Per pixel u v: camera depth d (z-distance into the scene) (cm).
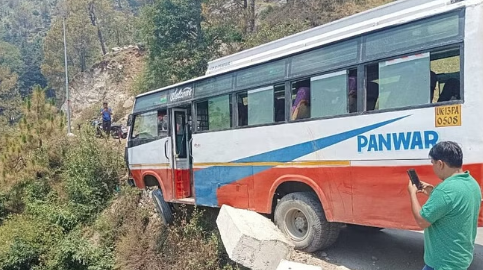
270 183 709
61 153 1614
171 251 877
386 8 589
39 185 1543
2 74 6091
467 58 473
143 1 5450
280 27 2345
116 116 3241
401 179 527
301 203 662
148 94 1062
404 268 602
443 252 359
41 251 1238
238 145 773
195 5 2498
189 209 955
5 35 11331
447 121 485
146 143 1064
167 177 981
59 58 5231
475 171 461
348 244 713
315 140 635
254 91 744
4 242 1277
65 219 1320
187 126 976
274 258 602
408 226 519
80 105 4262
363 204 570
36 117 1655
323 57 630
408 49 528
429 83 507
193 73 2366
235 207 780
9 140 1598
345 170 593
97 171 1414
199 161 869
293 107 674
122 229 1140
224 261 743
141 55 4188
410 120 520
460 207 352
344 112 598
